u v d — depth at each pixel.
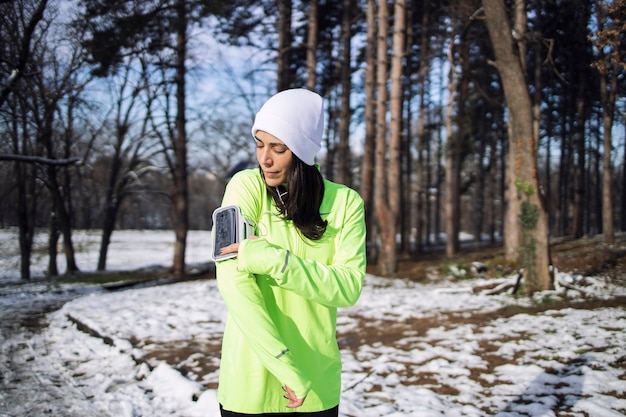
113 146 24.77
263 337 1.66
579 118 23.05
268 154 1.79
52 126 19.59
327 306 1.86
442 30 21.59
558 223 29.19
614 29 8.30
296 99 1.79
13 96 13.70
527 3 15.77
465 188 30.75
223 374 1.88
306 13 22.14
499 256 16.19
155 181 34.31
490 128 30.98
